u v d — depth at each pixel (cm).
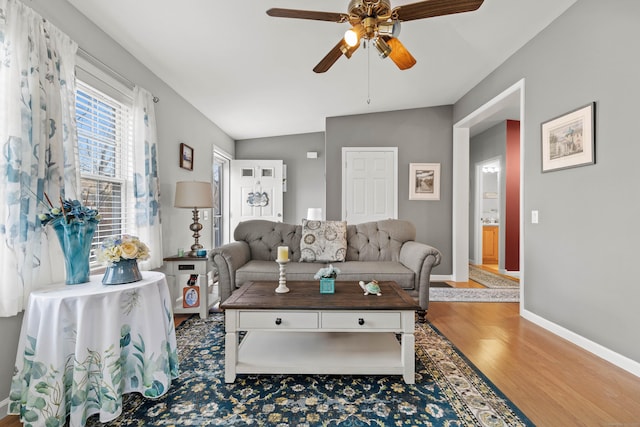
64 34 181
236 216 548
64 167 180
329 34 251
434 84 375
